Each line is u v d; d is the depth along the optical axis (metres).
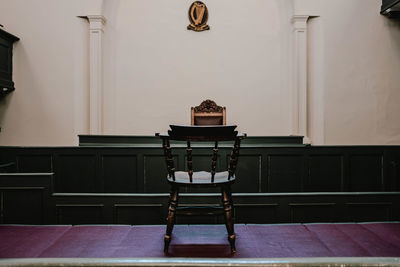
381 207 2.76
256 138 4.65
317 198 2.72
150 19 6.02
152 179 4.02
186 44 6.04
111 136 4.79
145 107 6.05
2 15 5.74
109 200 2.73
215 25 6.04
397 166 4.20
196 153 4.00
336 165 4.12
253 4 6.03
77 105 5.83
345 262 1.00
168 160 2.17
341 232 2.47
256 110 6.08
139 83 6.04
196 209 2.22
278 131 6.09
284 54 6.05
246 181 4.02
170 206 2.16
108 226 2.62
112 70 6.01
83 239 2.36
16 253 2.13
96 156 4.05
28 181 2.75
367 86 5.91
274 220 2.73
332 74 5.88
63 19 5.76
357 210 2.75
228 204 2.14
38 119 5.82
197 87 6.06
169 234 2.13
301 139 4.69
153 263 1.03
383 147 4.18
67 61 5.79
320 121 5.93
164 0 6.01
